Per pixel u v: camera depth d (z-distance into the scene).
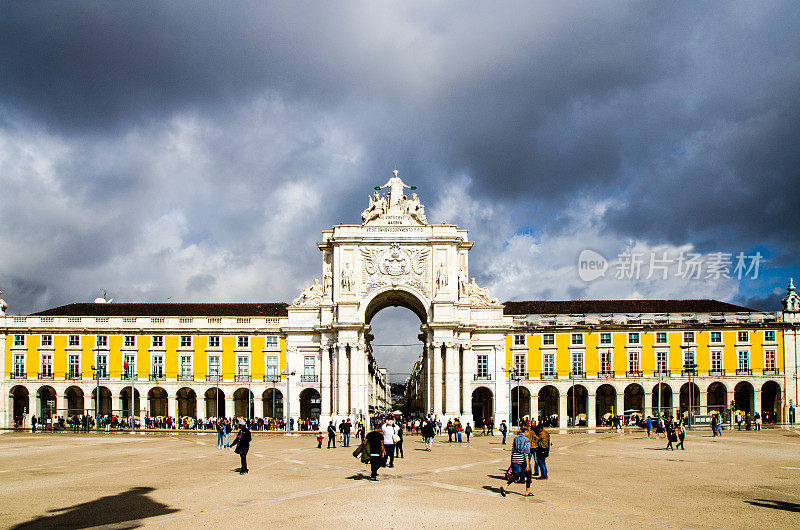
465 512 12.19
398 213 48.22
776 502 13.42
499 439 36.88
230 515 12.03
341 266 47.56
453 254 47.41
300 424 46.44
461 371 47.53
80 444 31.91
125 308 51.41
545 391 51.59
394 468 19.89
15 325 48.31
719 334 48.44
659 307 50.88
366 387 46.97
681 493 14.53
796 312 48.31
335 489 15.18
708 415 47.59
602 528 10.86
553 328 48.94
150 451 27.36
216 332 48.50
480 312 48.12
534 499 13.68
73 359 48.28
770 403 50.00
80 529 10.93
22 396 49.97
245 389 48.34
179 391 50.62
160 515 12.08
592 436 36.97
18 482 16.75
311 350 48.12
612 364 48.59
